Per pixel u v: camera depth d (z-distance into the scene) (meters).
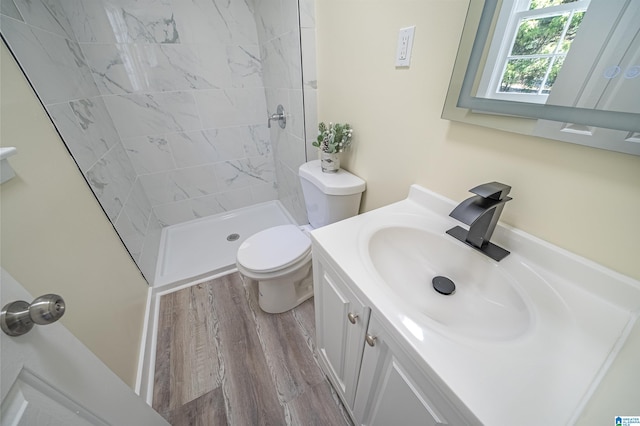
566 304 0.52
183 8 1.59
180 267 1.78
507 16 0.53
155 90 1.73
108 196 1.28
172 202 2.12
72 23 1.39
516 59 0.54
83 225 0.97
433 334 0.47
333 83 1.24
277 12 1.42
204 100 1.90
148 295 1.47
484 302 0.64
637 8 0.38
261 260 1.23
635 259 0.47
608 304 0.51
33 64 0.96
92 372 0.54
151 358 1.20
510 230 0.65
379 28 0.88
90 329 0.84
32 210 0.71
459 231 0.75
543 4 0.48
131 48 1.57
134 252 1.45
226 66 1.85
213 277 1.70
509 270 0.61
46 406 0.42
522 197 0.62
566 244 0.57
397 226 0.79
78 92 1.28
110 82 1.59
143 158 1.87
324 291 0.83
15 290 0.42
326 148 1.22
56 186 0.87
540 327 0.48
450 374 0.41
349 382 0.86
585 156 0.49
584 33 0.44
